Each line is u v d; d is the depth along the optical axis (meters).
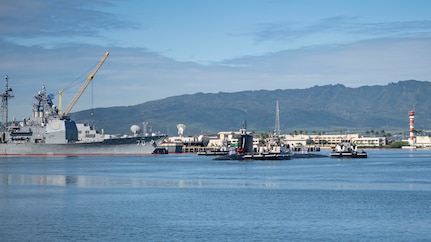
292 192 131.75
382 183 154.00
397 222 90.25
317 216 96.00
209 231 83.38
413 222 90.19
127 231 83.56
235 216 96.12
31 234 81.81
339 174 189.12
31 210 103.31
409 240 77.69
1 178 174.50
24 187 145.62
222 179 168.75
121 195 126.31
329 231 83.31
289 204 110.44
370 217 94.94
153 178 173.75
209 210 102.69
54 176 182.62
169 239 78.38
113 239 78.50
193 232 82.75
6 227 86.69
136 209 104.06
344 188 140.62
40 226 87.44
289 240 77.69
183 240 77.75
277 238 78.94
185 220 92.25
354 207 106.38
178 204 110.75
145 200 117.00
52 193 130.88
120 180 166.25
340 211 101.44
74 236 80.44
